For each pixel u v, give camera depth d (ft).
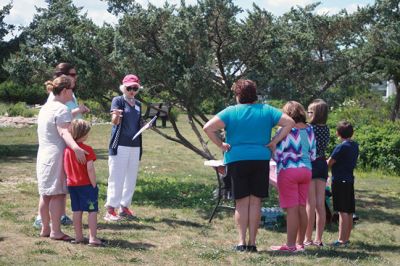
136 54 37.17
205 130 28.76
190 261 27.68
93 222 28.96
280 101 39.37
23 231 30.58
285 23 40.22
